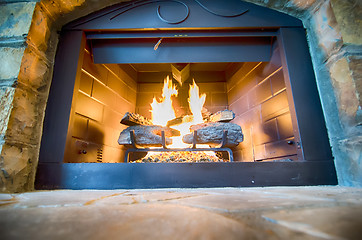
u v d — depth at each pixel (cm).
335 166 136
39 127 139
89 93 183
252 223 40
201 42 186
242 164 131
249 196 77
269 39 189
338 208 52
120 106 244
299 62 162
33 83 137
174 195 86
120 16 174
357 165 122
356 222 39
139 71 302
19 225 40
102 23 171
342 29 139
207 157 194
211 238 33
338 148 135
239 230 36
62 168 130
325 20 152
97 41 185
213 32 178
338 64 140
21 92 128
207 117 244
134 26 171
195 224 40
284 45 168
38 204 65
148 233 35
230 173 129
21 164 121
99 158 193
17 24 136
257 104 213
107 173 128
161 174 128
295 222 39
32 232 36
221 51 187
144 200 72
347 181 128
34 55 139
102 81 207
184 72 265
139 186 125
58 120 143
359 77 130
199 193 93
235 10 176
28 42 134
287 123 167
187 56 185
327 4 150
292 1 165
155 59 185
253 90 223
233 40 187
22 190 119
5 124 117
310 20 167
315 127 144
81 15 170
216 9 176
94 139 187
